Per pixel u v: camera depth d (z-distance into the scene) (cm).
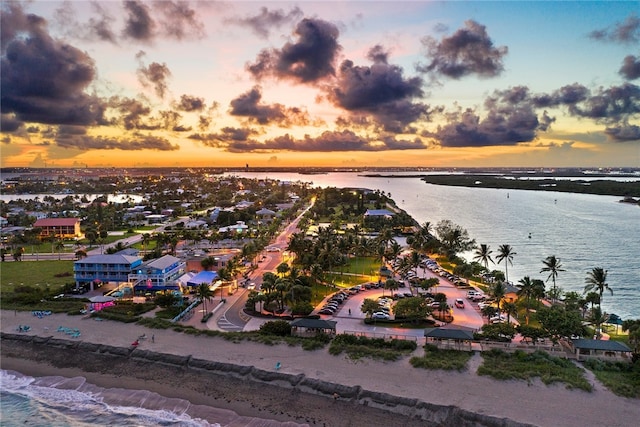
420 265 17575
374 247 18838
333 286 15038
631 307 14325
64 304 13500
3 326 11931
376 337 10381
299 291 12400
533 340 9825
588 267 19538
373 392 8200
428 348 9681
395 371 8900
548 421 7212
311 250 17212
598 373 8469
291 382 8744
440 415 7569
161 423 7806
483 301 13138
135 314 12500
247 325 11594
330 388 8450
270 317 12088
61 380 9481
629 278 17738
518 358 9200
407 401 7900
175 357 9850
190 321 11925
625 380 8188
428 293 13512
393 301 13075
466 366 8925
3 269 18300
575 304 12306
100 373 9669
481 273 16238
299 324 10712
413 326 11238
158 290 14388
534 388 8100
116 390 8988
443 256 19750
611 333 11088
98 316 12400
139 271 14512
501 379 8406
